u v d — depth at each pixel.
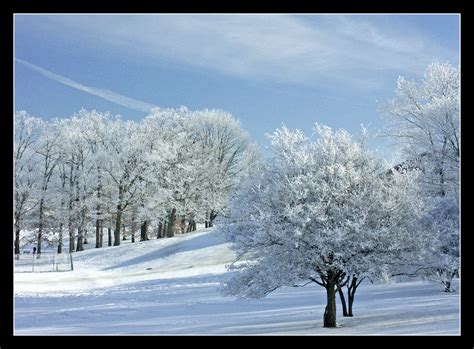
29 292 32.31
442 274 19.42
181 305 24.41
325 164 16.81
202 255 45.53
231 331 15.45
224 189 61.09
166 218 59.72
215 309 22.72
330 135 17.25
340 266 15.56
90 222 57.62
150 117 62.09
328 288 16.20
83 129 58.16
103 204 57.41
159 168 58.09
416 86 31.91
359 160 17.11
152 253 49.06
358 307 20.92
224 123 63.72
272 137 17.47
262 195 16.48
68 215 55.12
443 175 27.86
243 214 17.19
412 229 16.86
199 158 60.62
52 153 56.09
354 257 15.95
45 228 55.34
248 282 17.31
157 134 60.94
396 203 16.59
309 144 17.42
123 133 59.91
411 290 24.86
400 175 17.20
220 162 63.53
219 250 46.28
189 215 63.72
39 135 55.06
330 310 15.95
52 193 54.97
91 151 57.81
